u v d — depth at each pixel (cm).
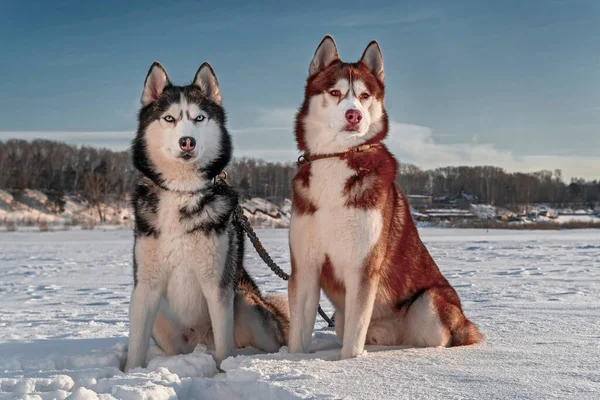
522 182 10900
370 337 464
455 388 289
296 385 301
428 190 10600
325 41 460
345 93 426
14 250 2119
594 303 684
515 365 339
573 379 300
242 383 317
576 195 11106
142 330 417
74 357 425
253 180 8169
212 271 424
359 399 274
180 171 430
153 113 449
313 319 432
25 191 6825
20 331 588
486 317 582
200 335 476
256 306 483
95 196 6619
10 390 325
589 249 1869
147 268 420
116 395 294
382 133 437
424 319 432
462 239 2625
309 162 424
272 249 1855
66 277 1244
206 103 464
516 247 2005
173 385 319
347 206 402
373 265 407
